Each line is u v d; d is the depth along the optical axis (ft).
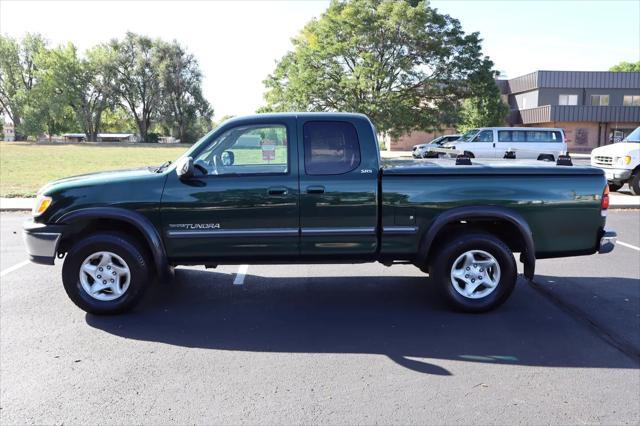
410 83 93.91
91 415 10.60
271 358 13.41
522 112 168.25
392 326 15.71
